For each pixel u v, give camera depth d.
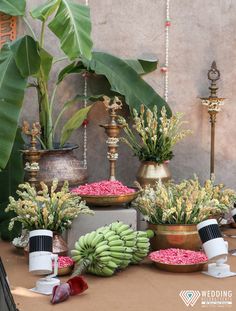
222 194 3.80
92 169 4.56
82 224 3.52
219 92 4.61
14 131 3.64
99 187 3.65
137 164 4.57
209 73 4.45
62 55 4.47
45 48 4.46
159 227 3.46
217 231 3.11
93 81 4.50
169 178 4.15
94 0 4.48
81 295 2.83
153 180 4.09
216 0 4.56
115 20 4.51
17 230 3.97
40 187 3.95
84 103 4.51
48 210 3.34
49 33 4.45
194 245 3.47
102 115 4.54
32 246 2.86
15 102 3.68
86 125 4.53
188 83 4.59
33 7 4.42
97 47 4.51
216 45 4.58
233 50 4.59
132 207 3.66
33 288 2.93
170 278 3.08
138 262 3.32
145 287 2.94
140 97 4.38
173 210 3.39
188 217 3.44
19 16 4.37
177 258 3.23
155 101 4.40
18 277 3.12
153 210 3.49
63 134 4.20
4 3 4.27
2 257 3.55
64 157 4.05
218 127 4.61
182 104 4.59
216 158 4.62
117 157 4.25
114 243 3.11
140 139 4.55
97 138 4.54
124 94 4.32
